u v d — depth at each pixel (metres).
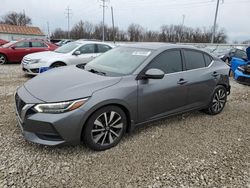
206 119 4.71
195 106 4.45
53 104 2.85
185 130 4.11
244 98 6.61
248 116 5.05
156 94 3.67
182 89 4.05
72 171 2.81
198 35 64.19
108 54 4.45
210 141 3.75
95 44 9.09
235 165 3.12
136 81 3.46
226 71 4.96
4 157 2.99
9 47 12.00
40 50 12.59
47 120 2.83
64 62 8.26
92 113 3.05
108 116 3.24
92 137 3.13
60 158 3.05
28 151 3.15
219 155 3.34
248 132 4.19
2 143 3.30
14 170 2.76
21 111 3.01
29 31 49.41
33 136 2.97
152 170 2.91
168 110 3.97
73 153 3.18
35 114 2.89
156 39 67.62
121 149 3.35
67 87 3.07
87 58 8.73
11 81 7.62
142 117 3.62
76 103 2.91
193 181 2.75
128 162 3.05
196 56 4.47
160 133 3.92
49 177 2.68
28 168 2.81
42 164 2.90
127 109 3.37
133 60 3.82
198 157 3.26
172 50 4.07
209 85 4.58
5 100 5.27
